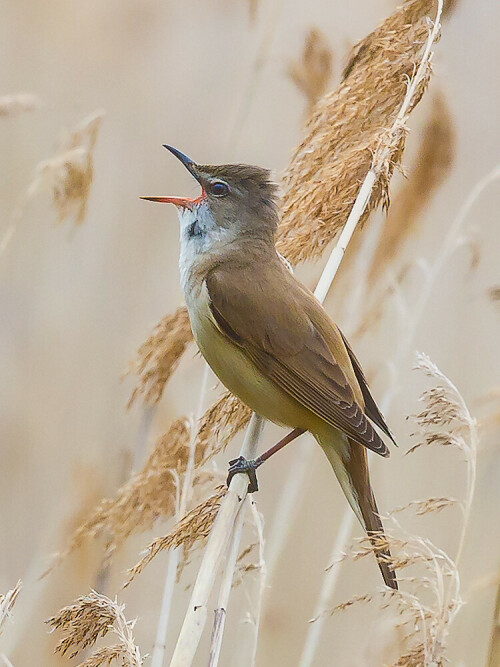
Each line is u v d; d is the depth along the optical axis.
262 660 10.84
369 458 11.68
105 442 12.59
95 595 6.59
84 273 13.94
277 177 9.42
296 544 11.69
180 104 15.25
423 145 10.20
